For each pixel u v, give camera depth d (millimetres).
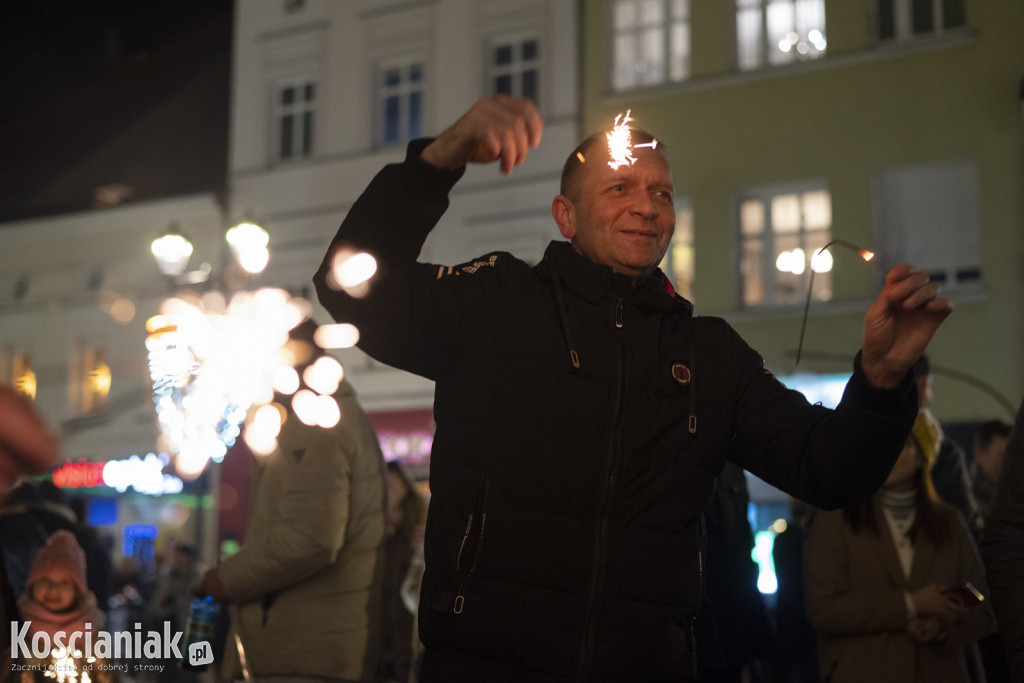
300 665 3775
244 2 19656
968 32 14203
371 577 3965
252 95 19328
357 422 4066
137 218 19906
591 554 2107
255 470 4012
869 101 14719
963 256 14078
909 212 14484
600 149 2475
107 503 19172
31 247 21109
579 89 16438
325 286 2119
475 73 17234
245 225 13039
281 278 18500
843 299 14383
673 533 2195
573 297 2299
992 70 14094
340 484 3816
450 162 2078
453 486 2184
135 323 19641
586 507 2139
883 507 3934
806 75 15109
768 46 15586
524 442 2164
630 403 2201
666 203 2441
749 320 14898
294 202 18609
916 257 14344
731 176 15359
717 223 15352
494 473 2154
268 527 3783
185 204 19344
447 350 2242
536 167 16562
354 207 2146
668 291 2502
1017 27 14031
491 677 2090
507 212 16719
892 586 3840
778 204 15289
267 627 3811
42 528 5262
